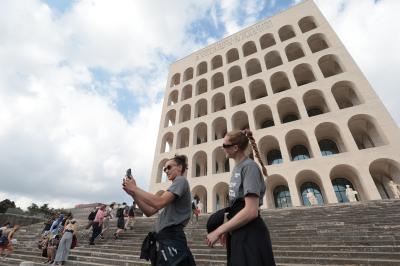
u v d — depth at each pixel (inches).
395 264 218.4
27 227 733.9
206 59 1557.6
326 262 244.2
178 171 105.6
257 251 71.2
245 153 94.6
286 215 509.0
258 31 1432.1
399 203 462.0
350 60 1037.2
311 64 1121.4
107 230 546.3
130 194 81.1
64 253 319.0
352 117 912.9
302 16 1315.2
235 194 83.0
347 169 874.8
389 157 770.2
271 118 1279.5
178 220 89.4
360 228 335.9
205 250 321.4
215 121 1245.1
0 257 418.0
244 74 1299.2
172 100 1654.8
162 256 81.5
